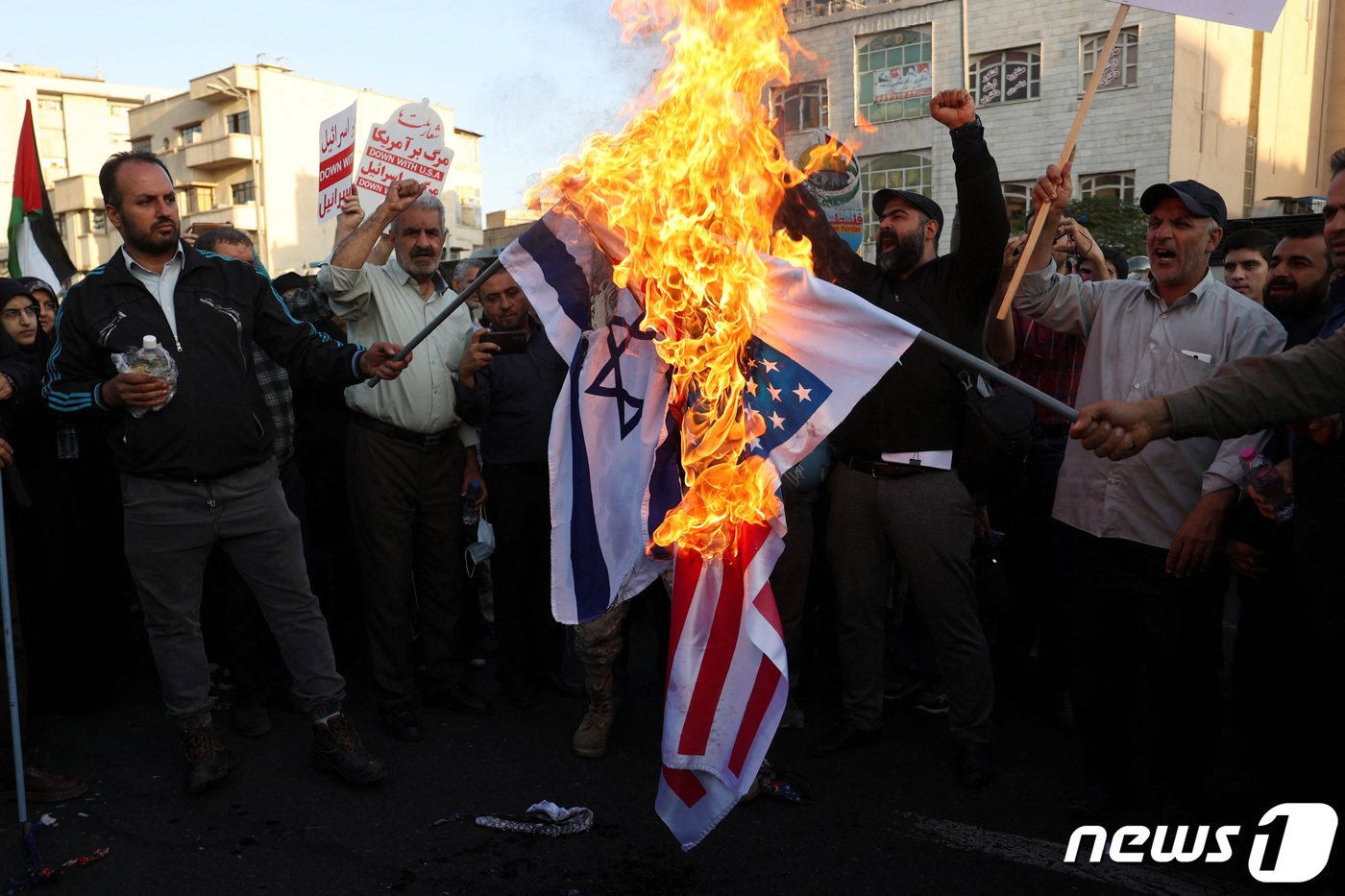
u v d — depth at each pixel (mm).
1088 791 3406
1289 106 26656
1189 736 3316
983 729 3680
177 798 3568
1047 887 2986
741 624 2965
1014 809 3463
